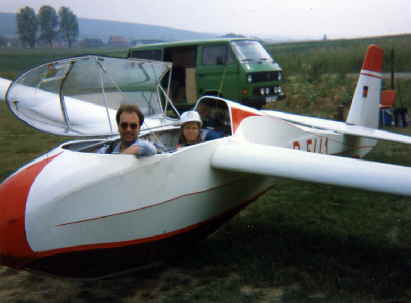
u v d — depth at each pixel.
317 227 4.08
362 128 5.82
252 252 3.52
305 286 2.99
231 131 3.85
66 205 2.49
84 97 3.64
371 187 2.98
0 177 5.64
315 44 50.75
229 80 10.02
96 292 3.05
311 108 12.50
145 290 3.06
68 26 132.12
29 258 2.44
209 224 3.49
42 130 3.46
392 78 11.25
